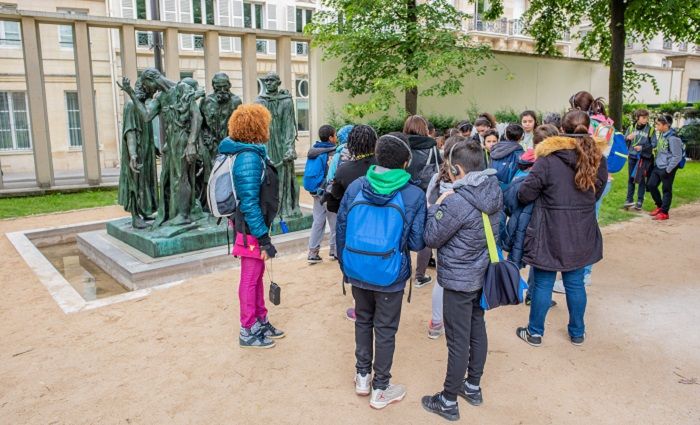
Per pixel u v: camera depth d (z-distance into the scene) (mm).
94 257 6371
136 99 6020
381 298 2889
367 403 3084
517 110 18766
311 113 14617
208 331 4094
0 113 18656
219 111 6547
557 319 4332
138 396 3172
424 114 16297
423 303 4676
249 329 3789
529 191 3564
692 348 3809
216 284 5180
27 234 7461
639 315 4418
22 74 18766
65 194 11320
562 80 19922
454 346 2871
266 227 3482
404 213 2775
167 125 5973
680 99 24891
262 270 3811
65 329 4148
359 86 13531
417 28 12312
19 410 3031
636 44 26672
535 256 3639
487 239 2809
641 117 8781
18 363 3586
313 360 3619
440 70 11781
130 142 6195
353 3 11938
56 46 19062
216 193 3518
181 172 5969
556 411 3006
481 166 2879
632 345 3855
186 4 20672
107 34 19297
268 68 22562
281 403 3092
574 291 3766
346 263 2838
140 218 6531
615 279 5359
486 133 5254
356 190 2904
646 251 6414
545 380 3352
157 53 12195
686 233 7332
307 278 5387
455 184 2832
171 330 4113
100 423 2906
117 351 3762
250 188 3330
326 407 3045
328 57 13117
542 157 3572
